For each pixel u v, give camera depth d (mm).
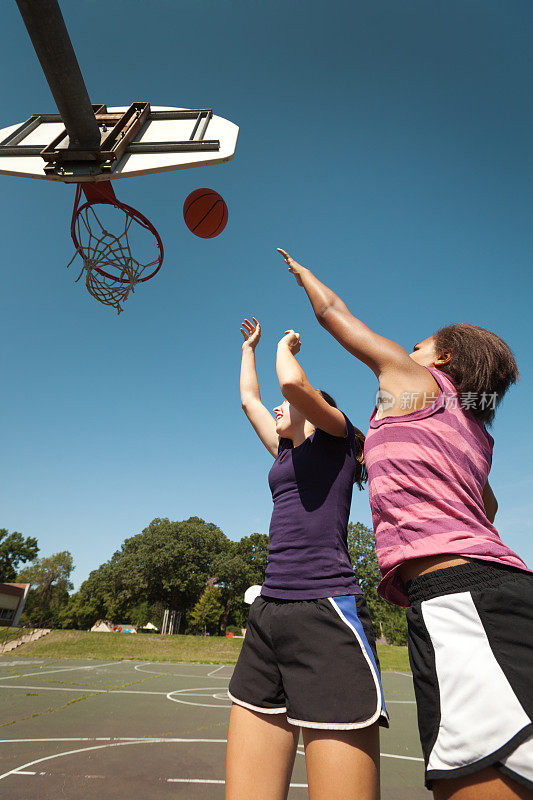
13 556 55688
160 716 7617
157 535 49344
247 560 52250
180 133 3629
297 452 1790
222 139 3502
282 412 1948
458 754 852
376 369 1304
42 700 8805
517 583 951
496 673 864
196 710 8438
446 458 1150
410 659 1039
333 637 1402
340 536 1616
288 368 1583
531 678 850
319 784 1238
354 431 1896
